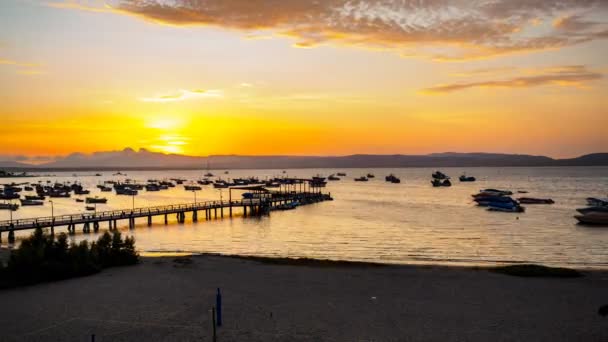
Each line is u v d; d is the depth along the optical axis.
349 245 55.00
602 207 83.19
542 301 27.31
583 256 47.69
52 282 31.20
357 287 30.69
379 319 23.86
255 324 22.94
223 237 61.66
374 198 136.75
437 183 198.38
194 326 22.53
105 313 24.48
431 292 29.42
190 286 30.45
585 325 22.97
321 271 35.84
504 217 85.50
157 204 126.50
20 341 20.61
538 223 76.44
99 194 174.00
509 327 22.69
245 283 31.59
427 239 59.53
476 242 56.97
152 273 34.28
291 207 103.31
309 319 23.77
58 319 23.50
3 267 31.16
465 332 22.00
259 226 73.31
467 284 31.56
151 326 22.50
